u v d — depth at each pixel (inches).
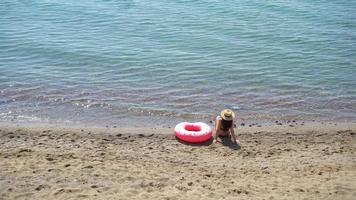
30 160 376.2
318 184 346.6
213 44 850.1
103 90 622.8
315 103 594.6
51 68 703.7
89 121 524.7
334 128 513.7
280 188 338.6
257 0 1246.9
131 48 815.1
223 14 1087.6
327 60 768.3
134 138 472.4
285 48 833.5
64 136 467.5
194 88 639.1
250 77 685.3
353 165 402.0
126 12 1098.7
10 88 615.8
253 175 374.3
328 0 1248.8
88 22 999.6
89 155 405.1
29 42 831.1
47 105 567.8
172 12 1104.2
